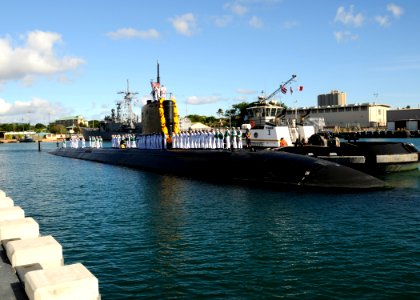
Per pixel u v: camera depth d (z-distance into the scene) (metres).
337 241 11.74
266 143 31.27
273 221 14.13
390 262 10.02
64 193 22.25
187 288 8.74
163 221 14.59
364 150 25.23
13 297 5.39
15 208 8.70
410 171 26.80
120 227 14.02
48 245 6.39
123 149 43.44
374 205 16.23
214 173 25.44
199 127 106.00
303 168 21.19
